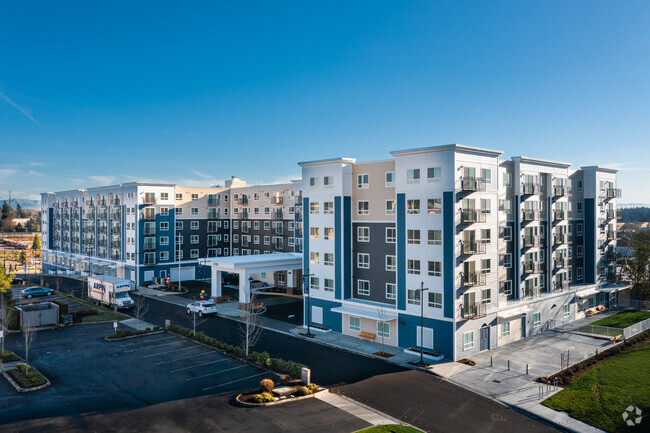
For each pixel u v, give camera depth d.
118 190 79.19
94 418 25.00
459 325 37.09
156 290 70.31
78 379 31.23
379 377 32.69
